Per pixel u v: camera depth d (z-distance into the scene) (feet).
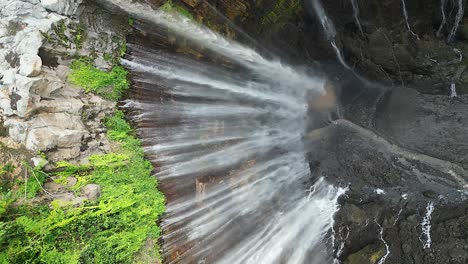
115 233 15.52
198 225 18.52
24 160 14.87
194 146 20.79
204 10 20.33
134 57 20.30
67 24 17.67
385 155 20.68
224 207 19.76
